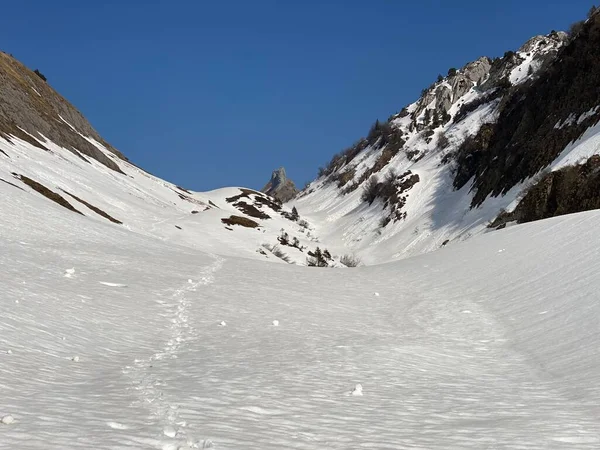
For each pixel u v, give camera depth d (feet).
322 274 107.65
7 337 38.42
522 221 192.75
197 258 114.83
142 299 63.72
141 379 32.83
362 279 101.45
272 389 32.50
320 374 37.96
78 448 18.88
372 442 23.59
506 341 53.31
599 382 35.17
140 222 209.26
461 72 540.11
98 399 27.09
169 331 51.13
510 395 34.83
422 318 66.69
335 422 26.66
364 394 33.42
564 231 96.27
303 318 62.64
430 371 41.75
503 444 24.16
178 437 21.34
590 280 63.41
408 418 28.60
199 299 68.08
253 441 21.84
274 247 220.23
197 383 32.55
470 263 98.63
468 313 67.15
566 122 225.35
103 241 113.19
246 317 60.44
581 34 260.01
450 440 24.62
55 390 28.48
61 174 221.25
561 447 23.98
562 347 46.09
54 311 49.80
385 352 47.24
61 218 123.85
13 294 52.65
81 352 39.37
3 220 104.99
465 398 33.83
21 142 236.84
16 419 21.95
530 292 69.05
